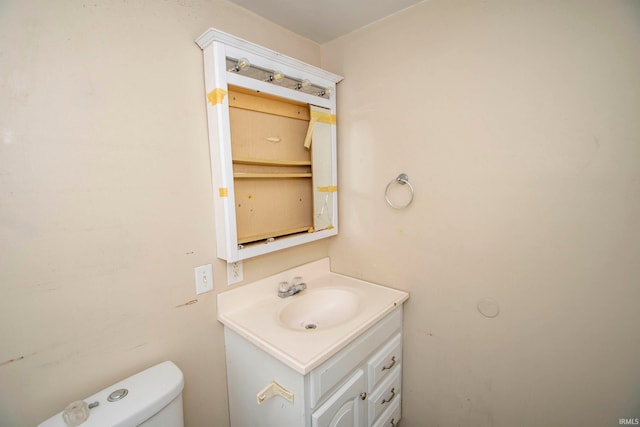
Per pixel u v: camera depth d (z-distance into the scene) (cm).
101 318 91
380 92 138
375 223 148
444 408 134
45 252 80
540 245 104
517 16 101
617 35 86
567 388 104
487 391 121
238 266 126
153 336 103
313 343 97
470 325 122
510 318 112
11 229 75
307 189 150
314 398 91
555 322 104
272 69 118
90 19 84
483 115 111
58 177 81
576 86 93
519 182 106
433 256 129
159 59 98
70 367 86
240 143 120
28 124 76
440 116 121
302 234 143
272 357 99
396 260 142
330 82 145
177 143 104
